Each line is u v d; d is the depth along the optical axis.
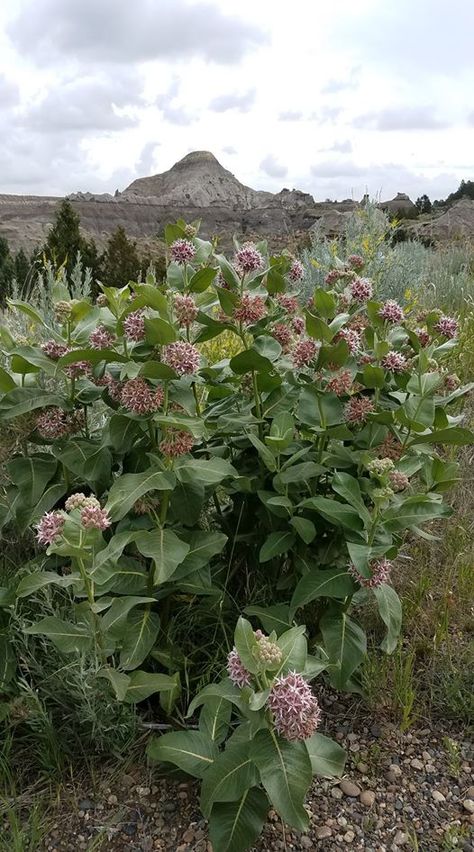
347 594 2.38
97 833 2.17
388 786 2.38
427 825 2.24
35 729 2.34
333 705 2.73
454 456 4.39
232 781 1.93
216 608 2.74
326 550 2.67
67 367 2.61
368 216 8.28
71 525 2.06
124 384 2.53
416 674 2.85
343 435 2.59
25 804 2.25
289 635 1.98
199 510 2.49
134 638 2.37
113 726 2.29
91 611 2.20
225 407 2.85
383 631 3.07
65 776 2.36
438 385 2.72
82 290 4.91
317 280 7.27
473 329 6.20
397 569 3.43
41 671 2.38
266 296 2.86
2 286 13.62
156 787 2.33
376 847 2.16
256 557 2.93
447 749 2.53
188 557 2.42
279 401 2.76
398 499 2.47
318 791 2.36
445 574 3.39
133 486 2.22
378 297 7.09
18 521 2.68
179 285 2.66
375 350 2.65
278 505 2.55
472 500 4.06
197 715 2.54
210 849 2.11
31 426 3.07
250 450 2.88
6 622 2.56
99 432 3.37
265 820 2.18
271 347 2.76
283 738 1.91
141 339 2.38
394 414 2.56
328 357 2.64
